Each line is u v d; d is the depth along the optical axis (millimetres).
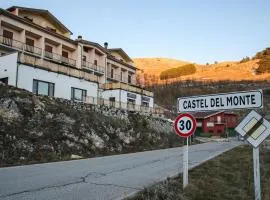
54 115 23906
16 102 21891
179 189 8297
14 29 36938
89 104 30500
